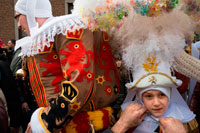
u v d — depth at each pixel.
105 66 1.11
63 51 0.97
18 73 1.45
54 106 0.93
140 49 0.99
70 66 0.94
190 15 1.00
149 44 0.98
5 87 2.26
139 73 1.03
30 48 1.05
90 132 1.00
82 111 1.04
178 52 1.02
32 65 1.08
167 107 1.08
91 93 0.95
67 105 0.90
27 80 1.26
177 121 0.99
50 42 1.01
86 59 0.94
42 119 0.96
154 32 1.00
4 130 1.30
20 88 2.28
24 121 2.46
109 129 1.05
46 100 1.03
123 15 0.96
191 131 1.13
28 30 1.24
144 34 1.01
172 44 0.98
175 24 1.00
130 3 0.94
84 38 0.97
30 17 1.15
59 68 1.04
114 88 1.14
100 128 1.06
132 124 1.04
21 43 1.09
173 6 0.93
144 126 1.10
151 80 1.00
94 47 1.06
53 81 1.04
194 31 1.13
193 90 1.52
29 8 1.14
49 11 1.21
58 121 0.93
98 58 1.09
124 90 1.39
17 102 2.34
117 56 1.22
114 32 1.03
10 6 7.64
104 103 1.09
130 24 0.99
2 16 7.59
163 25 1.00
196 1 0.95
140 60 1.02
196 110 1.45
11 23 7.69
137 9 0.94
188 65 1.09
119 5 0.95
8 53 3.59
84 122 1.03
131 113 1.03
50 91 1.04
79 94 0.91
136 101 1.15
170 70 1.09
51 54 1.03
